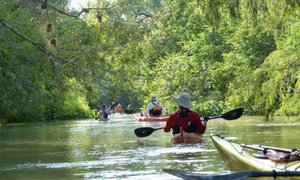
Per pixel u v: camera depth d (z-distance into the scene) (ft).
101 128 71.82
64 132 65.16
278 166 26.84
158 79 106.83
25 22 46.55
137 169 31.86
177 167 32.30
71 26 39.93
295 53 50.14
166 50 119.24
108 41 38.91
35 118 105.60
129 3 37.50
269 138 46.29
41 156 38.99
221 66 98.17
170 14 42.70
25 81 43.45
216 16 42.04
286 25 51.49
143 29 39.63
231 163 30.73
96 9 23.88
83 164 34.32
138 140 48.96
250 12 44.86
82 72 27.02
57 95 58.39
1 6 44.93
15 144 49.01
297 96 49.34
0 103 71.20
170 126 46.11
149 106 88.63
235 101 71.10
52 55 23.59
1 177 30.35
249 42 90.63
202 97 101.81
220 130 56.39
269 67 50.85
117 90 28.96
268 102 52.26
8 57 46.32
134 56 39.45
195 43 106.63
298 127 57.41
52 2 37.86
